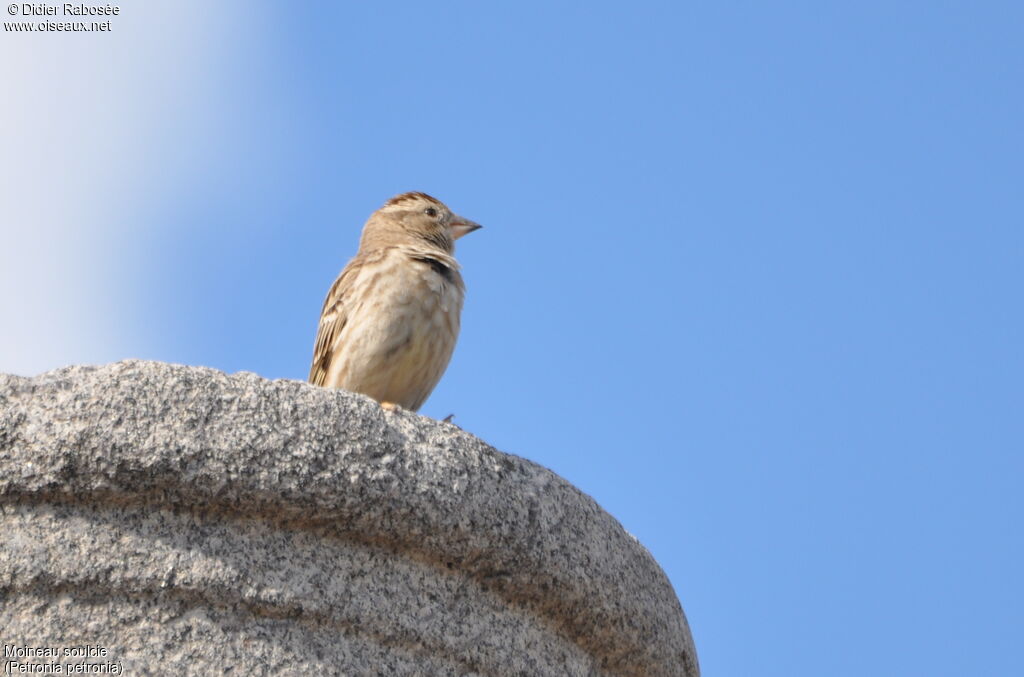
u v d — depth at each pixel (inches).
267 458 301.7
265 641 299.7
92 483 295.9
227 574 299.6
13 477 294.0
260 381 310.0
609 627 343.9
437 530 315.9
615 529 353.4
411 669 311.6
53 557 294.0
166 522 301.3
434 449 319.9
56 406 297.7
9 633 289.0
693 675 371.2
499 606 329.1
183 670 291.6
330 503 305.4
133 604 295.6
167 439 297.4
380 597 311.9
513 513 326.0
